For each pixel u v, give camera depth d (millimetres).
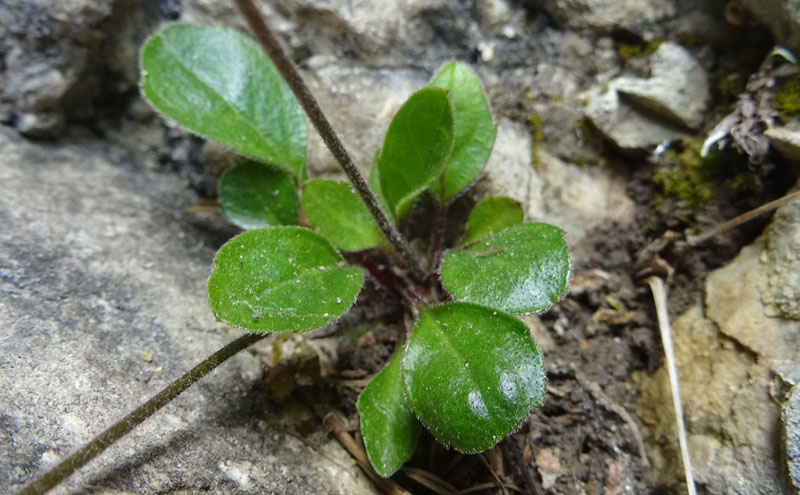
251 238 52
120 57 74
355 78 72
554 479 59
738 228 63
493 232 62
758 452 52
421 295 64
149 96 59
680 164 68
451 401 47
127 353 54
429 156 55
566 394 63
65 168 71
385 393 55
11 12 68
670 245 67
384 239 63
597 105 71
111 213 68
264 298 49
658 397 61
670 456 58
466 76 63
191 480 47
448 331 51
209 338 60
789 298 55
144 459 47
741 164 64
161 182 76
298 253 54
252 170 66
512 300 51
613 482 59
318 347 64
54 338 51
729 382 56
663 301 64
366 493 55
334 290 53
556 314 68
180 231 71
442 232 65
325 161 70
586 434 62
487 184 69
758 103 62
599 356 66
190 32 63
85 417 47
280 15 73
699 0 68
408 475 57
